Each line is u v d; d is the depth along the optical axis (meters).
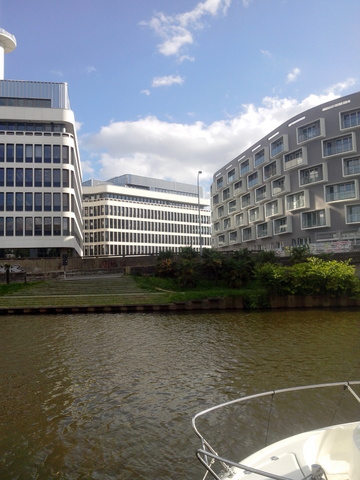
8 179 60.28
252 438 10.53
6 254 59.91
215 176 95.69
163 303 38.53
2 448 10.12
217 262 46.69
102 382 15.41
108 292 43.34
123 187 120.19
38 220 60.09
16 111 62.25
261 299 39.41
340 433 7.32
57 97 66.38
